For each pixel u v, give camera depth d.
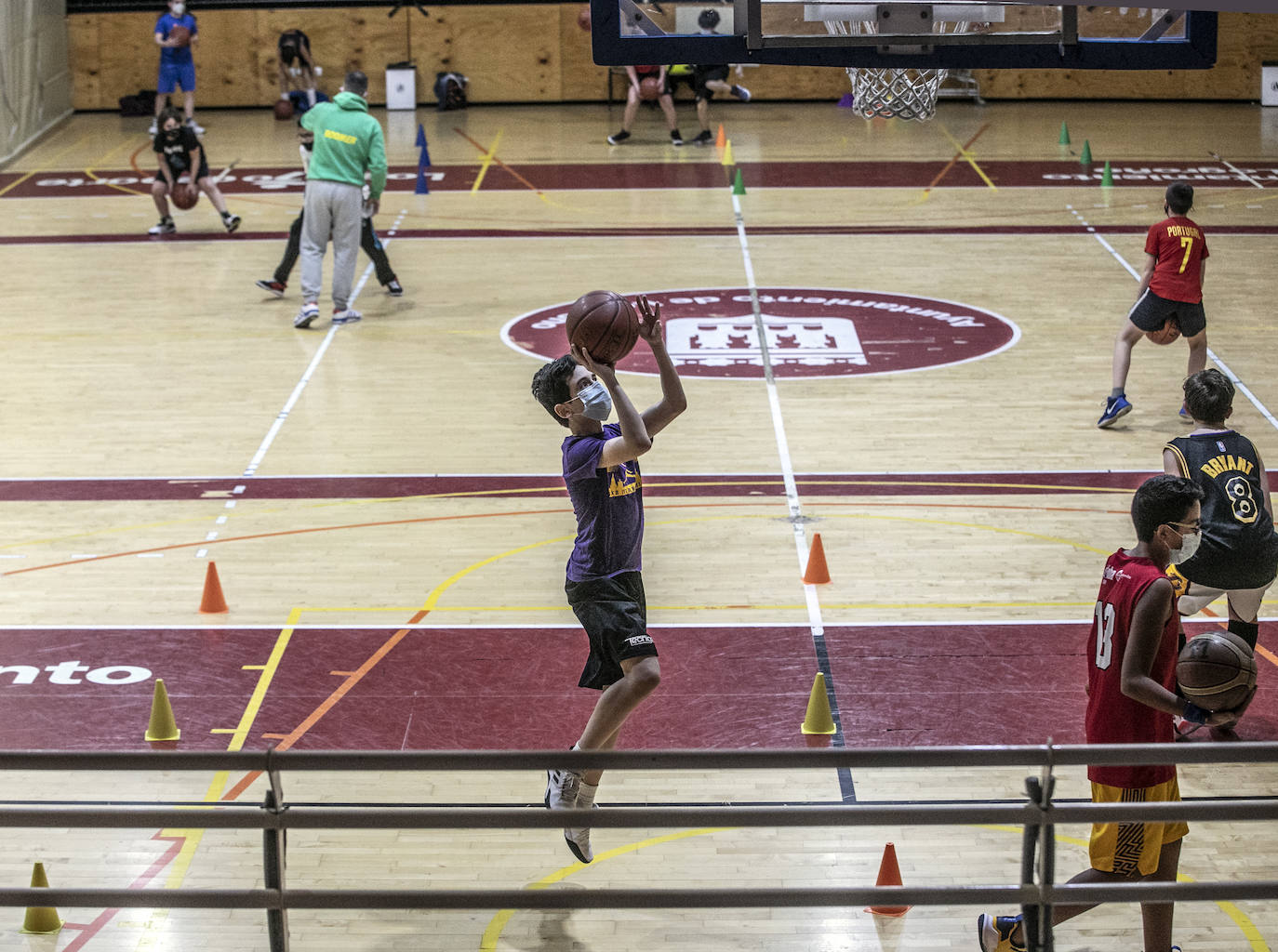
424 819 4.18
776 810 4.18
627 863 5.80
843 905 4.25
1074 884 4.50
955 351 13.40
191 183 18.19
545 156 23.75
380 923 5.44
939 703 7.11
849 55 5.23
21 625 8.10
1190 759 4.05
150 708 7.14
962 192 20.50
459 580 8.71
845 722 6.92
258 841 5.98
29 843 5.93
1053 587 8.51
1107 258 16.81
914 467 10.52
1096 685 5.02
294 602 8.40
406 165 23.16
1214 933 5.28
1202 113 27.08
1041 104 28.36
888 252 17.22
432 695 7.23
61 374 12.93
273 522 9.68
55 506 9.95
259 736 6.85
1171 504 4.84
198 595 8.51
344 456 10.91
